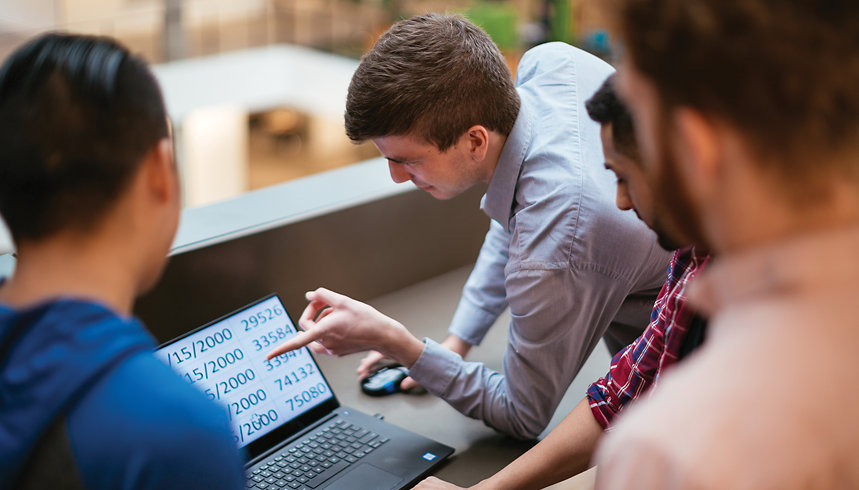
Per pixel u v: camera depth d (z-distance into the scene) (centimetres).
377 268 177
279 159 967
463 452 130
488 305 156
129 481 57
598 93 80
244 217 156
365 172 183
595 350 164
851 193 47
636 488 48
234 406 124
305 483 118
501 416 131
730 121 47
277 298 137
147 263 67
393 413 141
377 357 150
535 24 485
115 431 57
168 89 819
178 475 59
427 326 169
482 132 122
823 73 44
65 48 62
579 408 115
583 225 120
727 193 49
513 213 133
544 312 122
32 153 59
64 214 61
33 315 59
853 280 47
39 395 57
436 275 191
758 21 44
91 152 60
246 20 873
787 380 46
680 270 101
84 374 57
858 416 46
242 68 866
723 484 45
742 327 49
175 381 61
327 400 136
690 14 46
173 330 143
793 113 45
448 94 118
